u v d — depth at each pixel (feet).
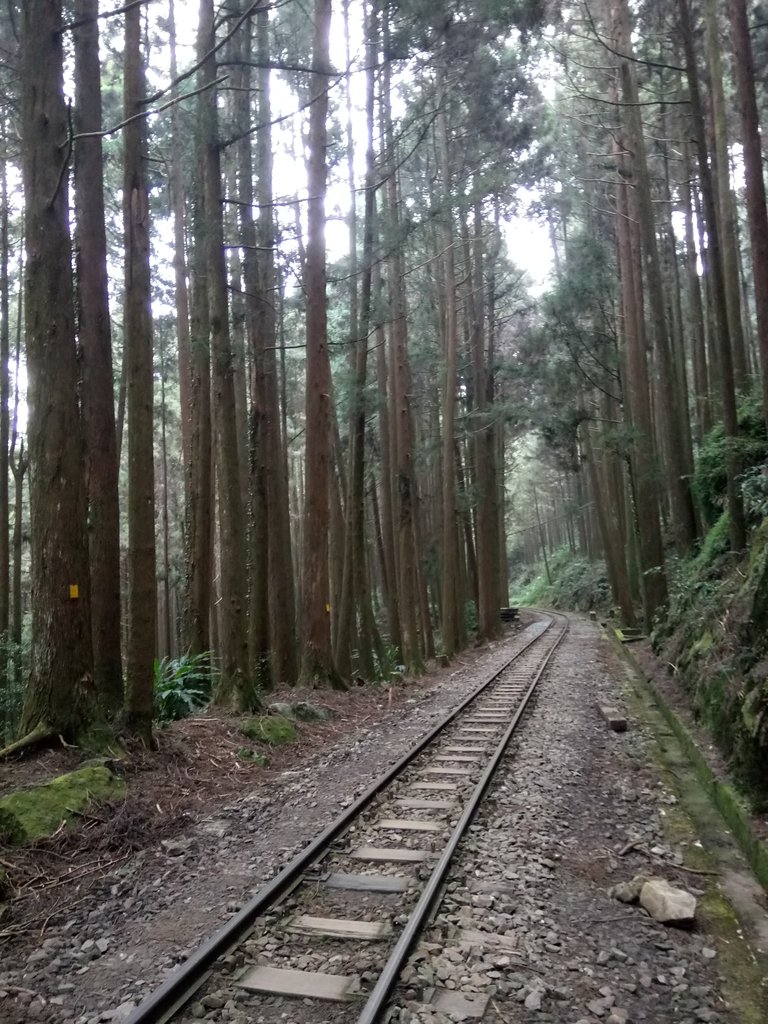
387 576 81.35
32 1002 13.74
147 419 29.01
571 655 66.95
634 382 67.62
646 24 63.26
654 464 65.10
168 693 36.52
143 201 29.63
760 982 13.85
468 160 66.74
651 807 24.13
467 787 26.05
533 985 13.43
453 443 72.69
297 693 44.11
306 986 13.48
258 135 52.80
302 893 17.75
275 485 47.98
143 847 21.77
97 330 30.07
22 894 18.48
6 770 23.80
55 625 25.82
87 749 25.61
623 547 94.63
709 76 46.21
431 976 13.70
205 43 36.47
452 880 18.02
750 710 22.43
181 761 28.55
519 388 88.79
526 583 235.20
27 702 26.03
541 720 37.88
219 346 37.68
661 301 58.08
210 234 37.63
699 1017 12.72
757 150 30.66
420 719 40.24
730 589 36.52
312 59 47.75
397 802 24.76
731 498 39.09
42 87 25.95
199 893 18.22
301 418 110.52
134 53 30.40
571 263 74.59
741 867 19.16
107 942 15.88
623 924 16.17
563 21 61.72
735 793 22.47
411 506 62.08
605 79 67.97
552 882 18.25
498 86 58.95
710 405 68.59
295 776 29.55
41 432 25.95
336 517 65.41
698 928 15.99
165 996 12.99
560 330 73.46
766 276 30.60
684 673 40.16
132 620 28.40
